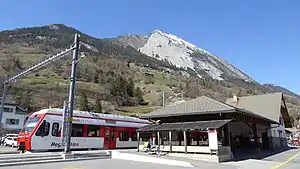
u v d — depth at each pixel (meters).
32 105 72.12
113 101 92.00
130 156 22.12
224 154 21.81
